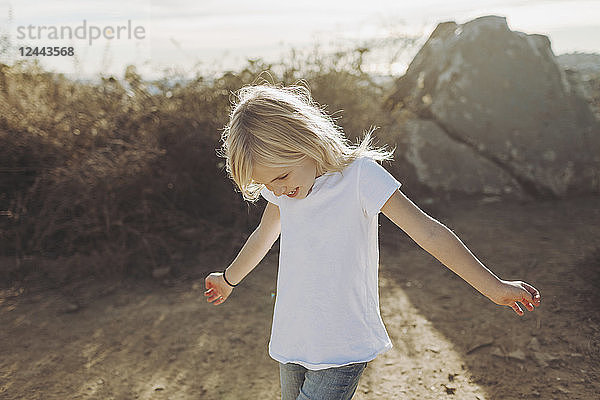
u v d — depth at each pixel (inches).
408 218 73.8
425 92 255.1
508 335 133.5
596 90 252.1
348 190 74.8
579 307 143.3
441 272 171.0
